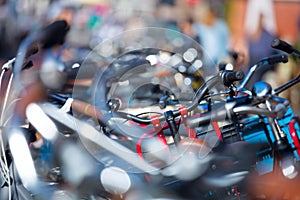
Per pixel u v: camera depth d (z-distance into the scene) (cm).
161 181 231
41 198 229
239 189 244
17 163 229
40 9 476
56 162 237
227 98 249
